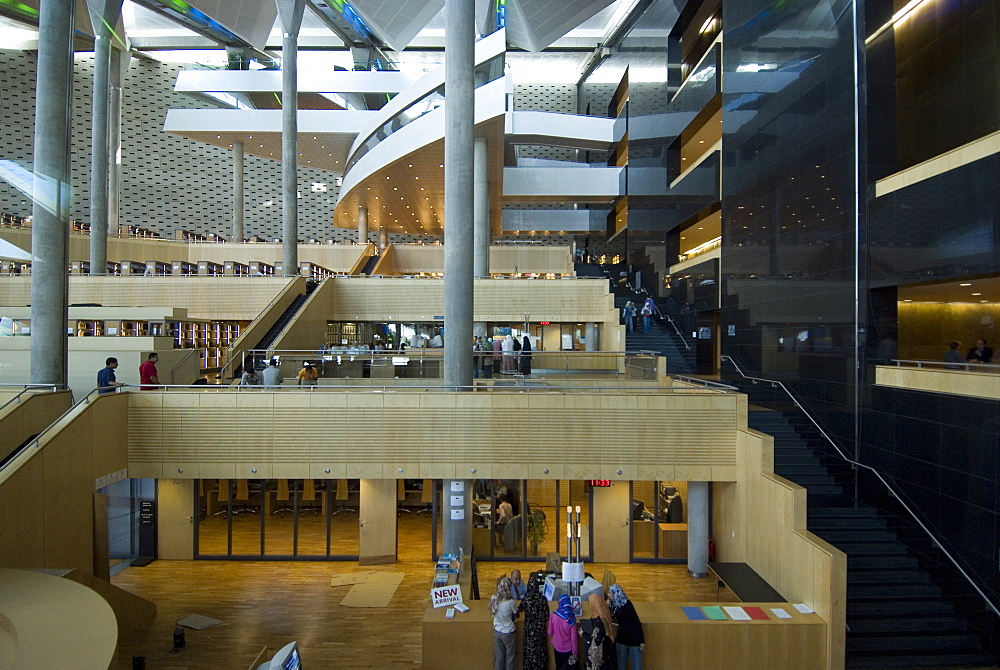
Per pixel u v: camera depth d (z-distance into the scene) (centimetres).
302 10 2834
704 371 2280
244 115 3516
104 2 2605
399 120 2642
